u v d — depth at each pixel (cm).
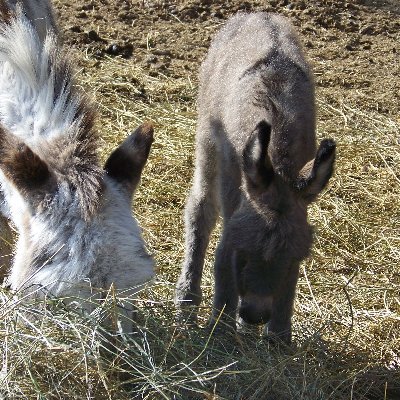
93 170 520
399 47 1395
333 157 610
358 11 1489
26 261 505
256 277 609
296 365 643
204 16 1415
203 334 645
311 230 634
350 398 627
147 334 590
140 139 560
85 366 516
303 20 1434
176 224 902
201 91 833
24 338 536
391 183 1012
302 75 739
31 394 525
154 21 1384
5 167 515
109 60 1248
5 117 584
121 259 491
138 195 948
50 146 539
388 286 825
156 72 1232
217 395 551
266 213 616
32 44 601
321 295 804
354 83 1266
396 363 706
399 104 1215
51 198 507
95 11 1381
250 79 731
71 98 577
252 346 656
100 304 496
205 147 777
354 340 728
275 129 665
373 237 915
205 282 812
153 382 527
